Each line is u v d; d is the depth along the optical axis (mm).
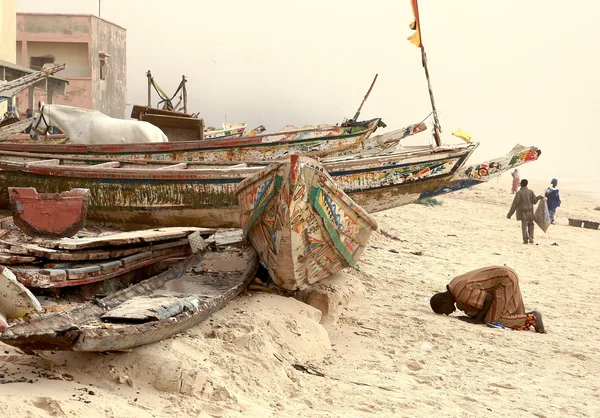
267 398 5711
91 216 12055
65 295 7652
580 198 52469
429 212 25703
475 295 9555
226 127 29031
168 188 11734
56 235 8469
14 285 6453
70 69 45469
